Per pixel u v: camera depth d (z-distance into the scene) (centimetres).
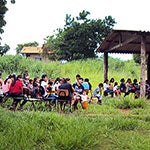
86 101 1441
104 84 1967
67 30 4881
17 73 3297
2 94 1406
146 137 909
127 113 1368
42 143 795
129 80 1944
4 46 5159
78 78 1522
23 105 1392
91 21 4897
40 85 1477
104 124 1005
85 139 799
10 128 857
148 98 1970
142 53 1727
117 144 820
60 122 938
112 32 1856
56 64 3741
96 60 4169
